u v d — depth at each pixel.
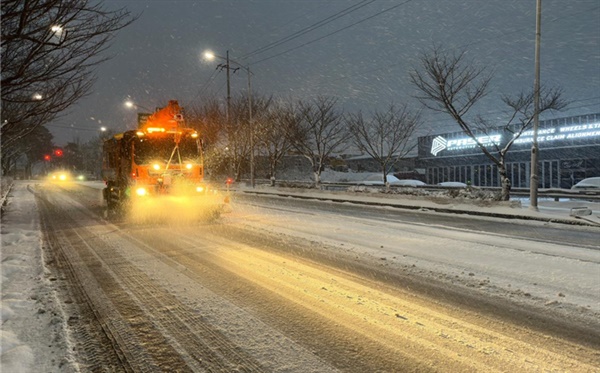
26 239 10.80
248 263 7.91
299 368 3.85
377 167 54.59
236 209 18.36
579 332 4.67
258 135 36.94
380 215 16.50
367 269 7.46
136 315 5.21
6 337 4.32
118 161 14.97
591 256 8.71
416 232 11.89
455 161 44.56
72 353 4.14
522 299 5.80
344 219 14.90
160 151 13.70
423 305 5.55
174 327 4.83
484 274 7.11
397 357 4.05
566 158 35.47
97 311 5.36
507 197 19.16
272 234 11.28
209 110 40.28
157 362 4.01
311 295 5.96
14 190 37.50
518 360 4.00
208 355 4.13
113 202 16.09
